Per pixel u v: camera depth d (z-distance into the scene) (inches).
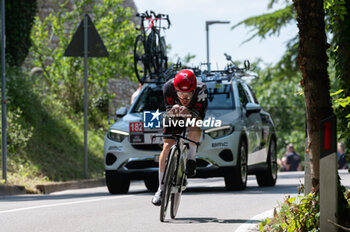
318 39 420.2
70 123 1476.4
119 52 1681.8
